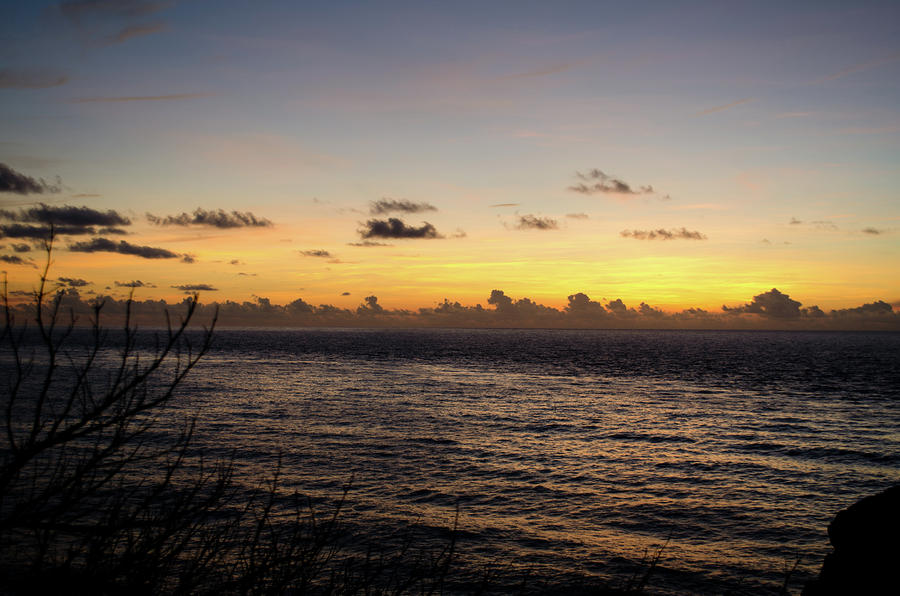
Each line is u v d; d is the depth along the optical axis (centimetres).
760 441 3869
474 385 7250
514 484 2717
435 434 3856
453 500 2425
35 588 302
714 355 16012
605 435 4012
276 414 4438
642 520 2261
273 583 402
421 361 11975
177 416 4050
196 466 2370
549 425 4362
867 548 1062
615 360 13288
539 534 2075
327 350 15862
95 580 317
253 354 13062
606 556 1892
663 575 1767
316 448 3272
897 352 19562
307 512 2066
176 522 373
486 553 1878
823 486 2781
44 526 300
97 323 294
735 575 1783
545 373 9388
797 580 1758
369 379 7719
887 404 5938
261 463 2816
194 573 372
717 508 2422
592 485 2738
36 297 281
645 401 5972
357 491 2467
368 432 3834
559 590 1633
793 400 6200
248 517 1831
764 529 2181
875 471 3083
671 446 3669
